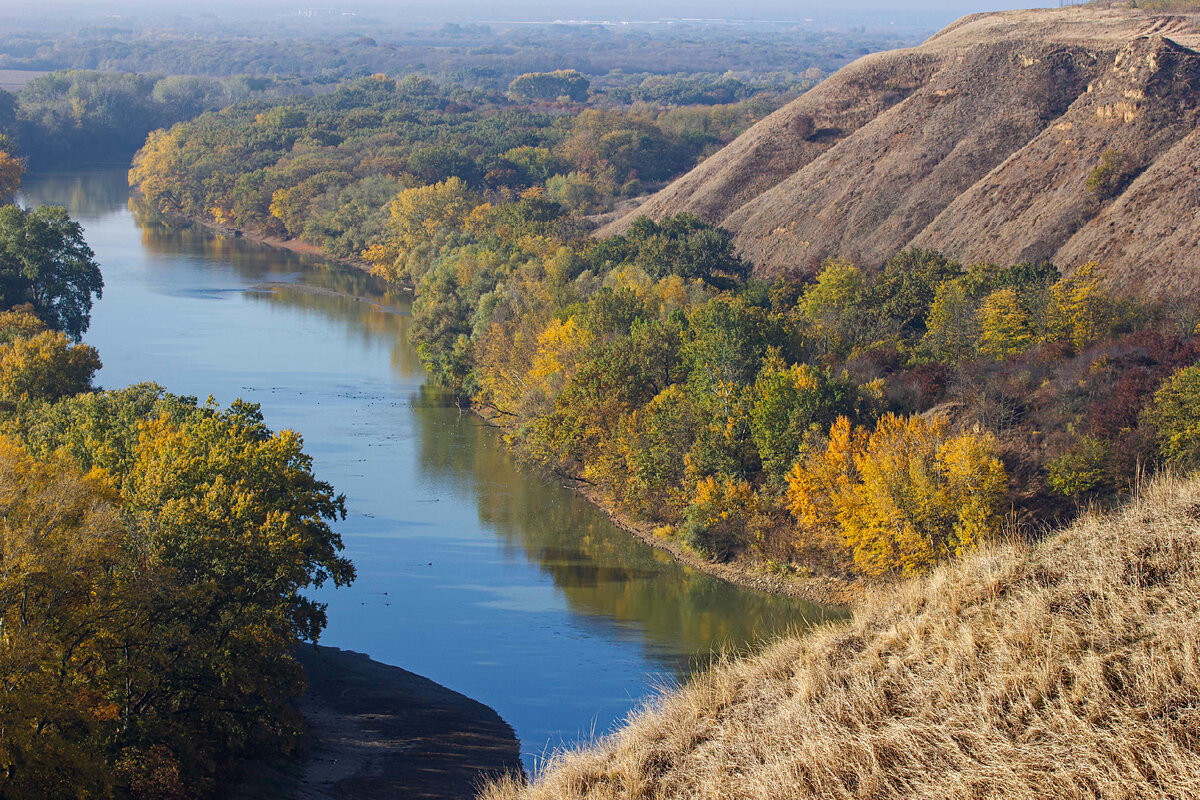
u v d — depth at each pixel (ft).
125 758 85.05
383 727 115.96
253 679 95.76
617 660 140.97
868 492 158.61
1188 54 307.99
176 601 91.86
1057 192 300.20
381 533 187.73
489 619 154.30
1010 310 212.64
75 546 83.15
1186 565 48.49
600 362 219.41
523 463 228.84
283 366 298.76
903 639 54.44
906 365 211.82
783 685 56.54
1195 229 249.55
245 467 114.52
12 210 301.84
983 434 164.66
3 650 75.46
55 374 203.51
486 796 64.08
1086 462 159.63
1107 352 190.80
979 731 44.39
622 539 191.21
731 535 180.55
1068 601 49.80
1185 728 39.93
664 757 55.16
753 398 191.31
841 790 44.80
